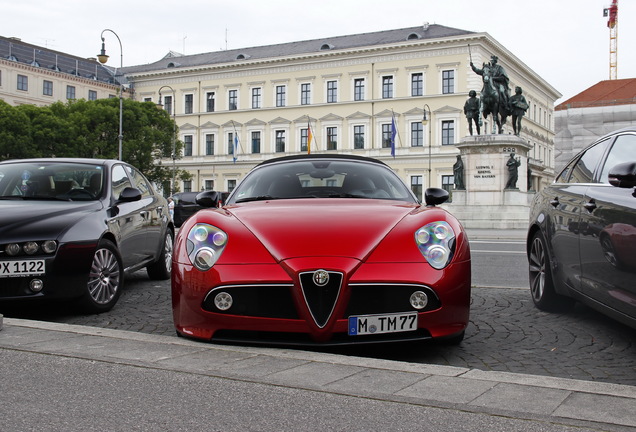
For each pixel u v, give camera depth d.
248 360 3.56
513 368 4.03
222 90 68.25
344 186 5.26
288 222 4.23
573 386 3.10
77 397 2.92
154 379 3.20
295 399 2.89
